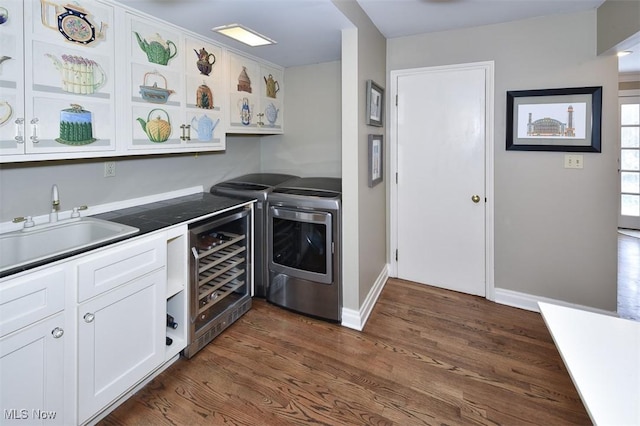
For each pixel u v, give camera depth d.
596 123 2.52
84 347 1.55
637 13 1.97
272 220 2.78
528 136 2.72
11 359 1.31
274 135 3.68
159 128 2.16
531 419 1.71
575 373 0.93
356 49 2.38
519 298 2.88
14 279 1.30
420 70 3.05
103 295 1.62
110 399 1.68
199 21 2.18
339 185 2.92
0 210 1.76
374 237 2.96
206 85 2.51
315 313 2.68
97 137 1.82
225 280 2.56
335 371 2.07
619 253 4.29
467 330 2.53
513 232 2.88
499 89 2.80
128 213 2.22
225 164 3.30
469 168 2.99
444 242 3.17
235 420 1.71
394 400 1.84
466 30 2.86
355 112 2.43
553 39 2.59
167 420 1.70
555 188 2.70
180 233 2.05
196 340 2.22
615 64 2.44
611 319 1.17
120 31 1.90
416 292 3.15
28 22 1.51
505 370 2.08
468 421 1.70
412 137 3.18
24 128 1.52
